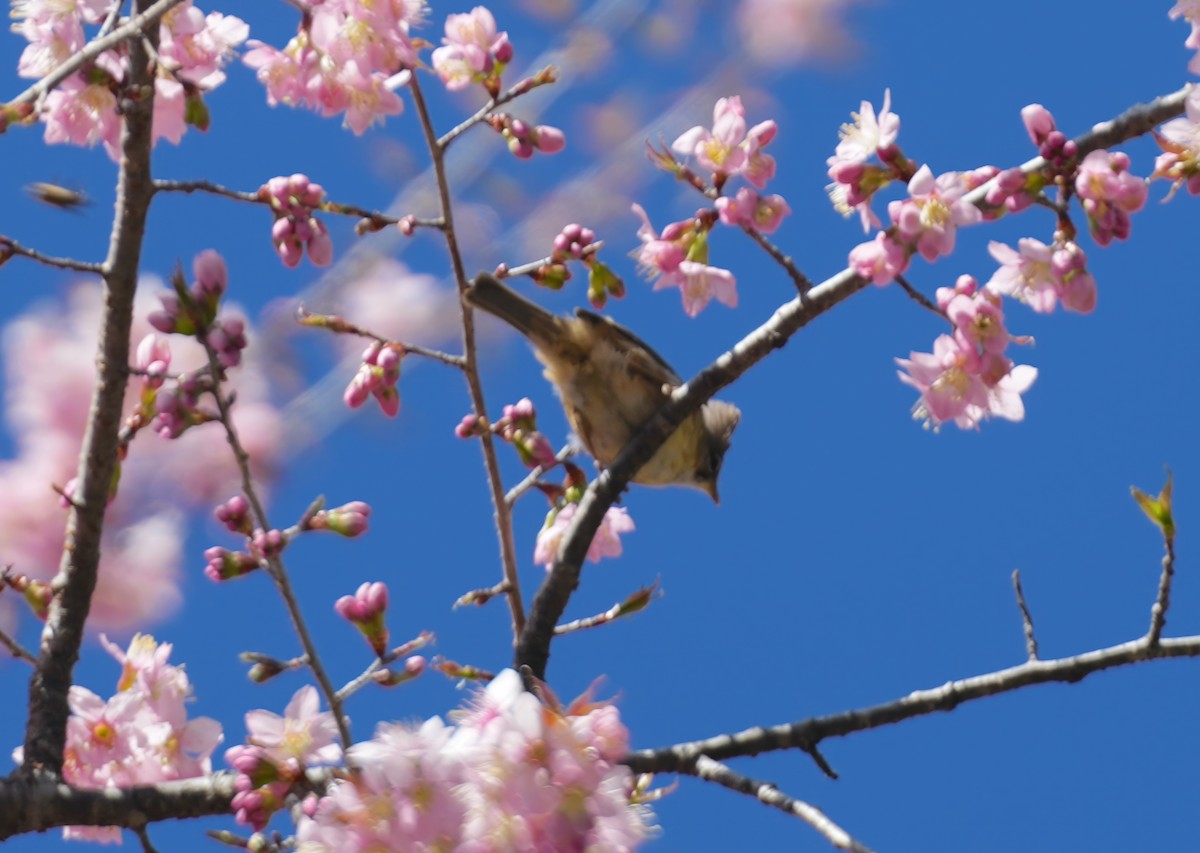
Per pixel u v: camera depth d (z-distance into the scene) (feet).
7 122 26.05
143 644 31.89
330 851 23.95
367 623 29.40
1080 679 32.53
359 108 32.30
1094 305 29.35
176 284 28.76
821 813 28.91
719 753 32.07
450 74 32.58
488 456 33.91
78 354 30.48
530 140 32.86
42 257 30.07
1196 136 29.78
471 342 32.99
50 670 31.53
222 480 30.50
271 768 26.94
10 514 30.48
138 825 30.66
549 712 24.54
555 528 36.11
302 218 31.53
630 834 24.35
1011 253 30.07
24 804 30.37
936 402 30.68
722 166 31.94
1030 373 30.99
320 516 29.66
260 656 28.45
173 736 31.71
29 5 31.01
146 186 30.50
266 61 32.17
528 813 23.99
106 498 30.78
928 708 32.68
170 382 31.04
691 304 33.04
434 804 23.95
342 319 31.24
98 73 30.66
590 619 34.55
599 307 33.35
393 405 30.91
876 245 29.37
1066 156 29.35
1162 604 32.14
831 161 30.32
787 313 33.35
